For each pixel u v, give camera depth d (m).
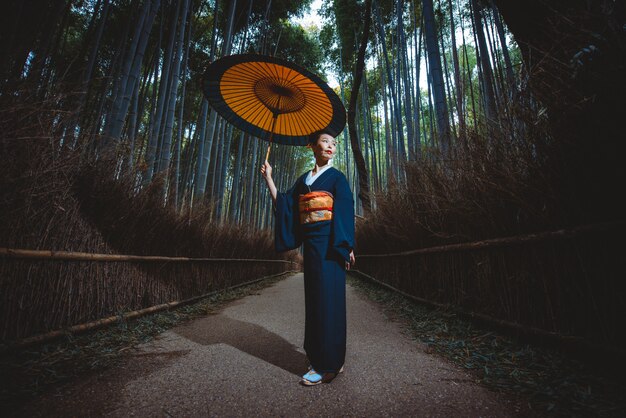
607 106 1.35
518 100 1.85
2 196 1.72
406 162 3.86
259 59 1.79
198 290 4.36
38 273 1.96
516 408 1.27
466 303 2.70
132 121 5.95
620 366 1.40
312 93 1.98
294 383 1.59
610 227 1.38
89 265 2.38
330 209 1.86
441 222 3.07
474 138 2.34
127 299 2.82
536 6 2.13
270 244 10.08
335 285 1.76
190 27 7.91
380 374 1.70
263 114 2.18
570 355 1.65
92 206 2.43
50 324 2.03
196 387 1.53
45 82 1.95
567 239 1.63
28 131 1.80
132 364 1.82
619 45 1.29
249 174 14.18
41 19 2.16
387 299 4.55
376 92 14.71
